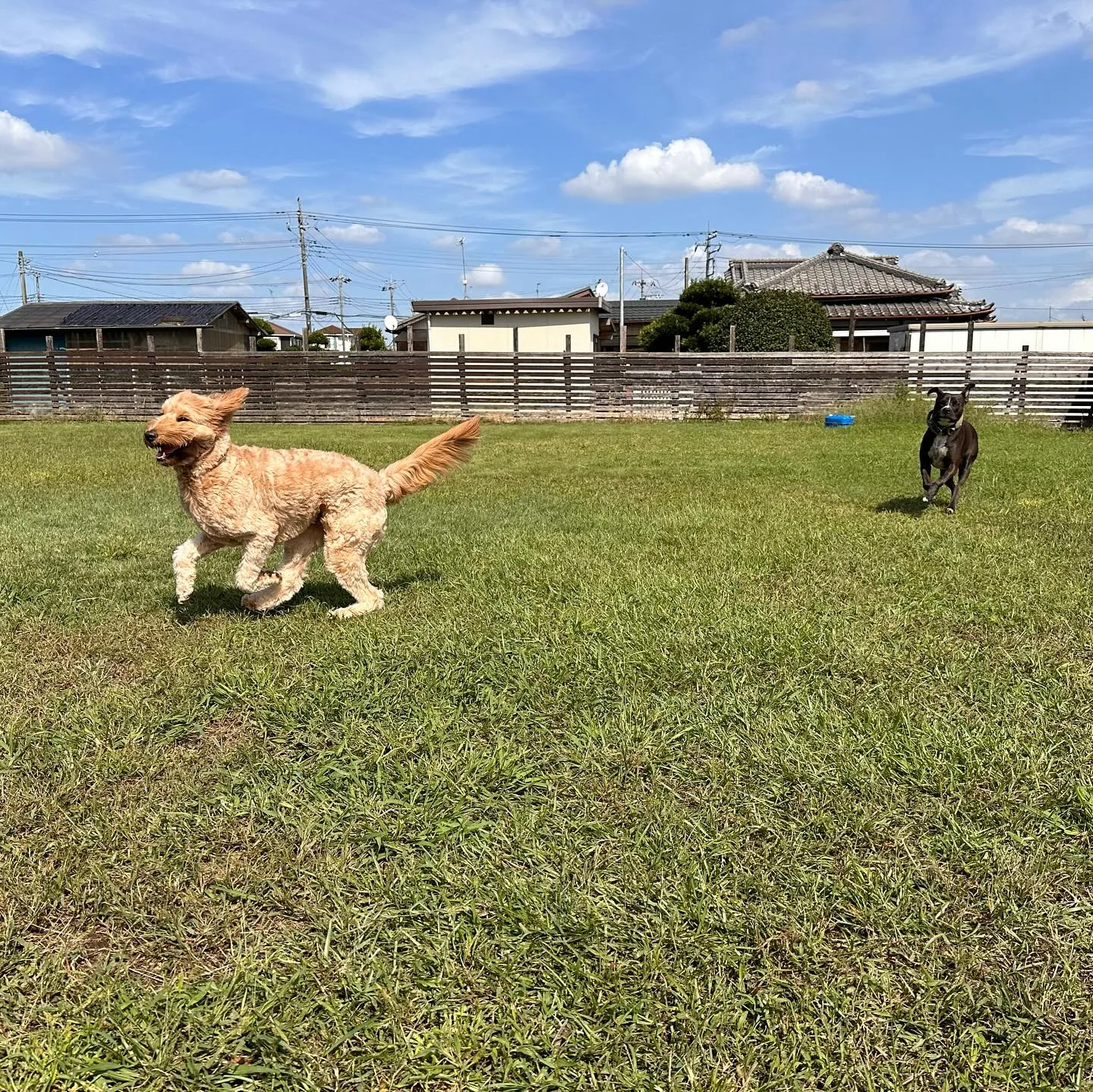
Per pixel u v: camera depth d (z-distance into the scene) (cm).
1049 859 232
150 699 336
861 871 227
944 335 2503
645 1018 181
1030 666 365
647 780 279
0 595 472
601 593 473
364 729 309
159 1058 170
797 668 363
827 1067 169
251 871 230
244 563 429
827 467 1080
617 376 2017
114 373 2039
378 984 189
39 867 230
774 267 4338
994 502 789
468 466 1179
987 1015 183
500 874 227
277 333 5412
